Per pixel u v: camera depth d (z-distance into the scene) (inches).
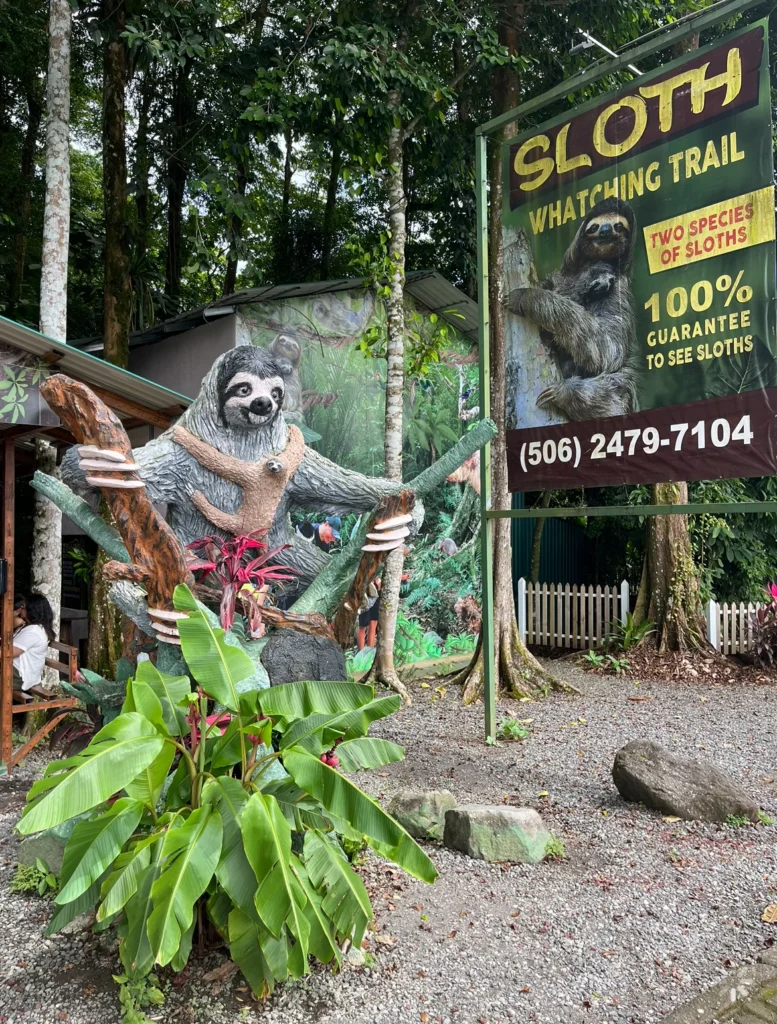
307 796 124.7
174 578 150.8
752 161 213.0
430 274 350.9
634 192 240.2
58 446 274.1
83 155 599.8
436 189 456.8
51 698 243.0
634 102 239.5
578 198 255.1
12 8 383.2
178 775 125.0
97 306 510.3
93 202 589.3
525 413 269.9
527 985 122.7
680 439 228.2
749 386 213.6
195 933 128.6
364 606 166.9
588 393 251.4
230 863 109.7
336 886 114.3
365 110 297.4
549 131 263.1
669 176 231.1
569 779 229.6
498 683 346.6
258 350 169.0
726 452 218.5
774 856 172.9
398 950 131.9
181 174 466.9
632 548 538.3
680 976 125.6
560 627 469.1
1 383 205.3
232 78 322.0
